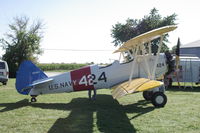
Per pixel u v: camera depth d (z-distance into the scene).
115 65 8.17
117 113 6.08
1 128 4.64
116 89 6.91
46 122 5.11
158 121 5.10
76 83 8.03
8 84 16.47
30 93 8.12
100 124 4.91
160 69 8.25
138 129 4.48
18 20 35.50
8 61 32.78
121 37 29.41
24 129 4.57
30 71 8.08
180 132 4.26
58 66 48.47
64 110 6.52
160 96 6.89
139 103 7.78
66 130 4.48
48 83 8.05
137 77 8.16
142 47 7.30
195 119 5.24
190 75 13.30
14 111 6.34
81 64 50.31
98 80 8.07
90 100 8.55
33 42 34.91
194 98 8.65
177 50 8.91
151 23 28.42
